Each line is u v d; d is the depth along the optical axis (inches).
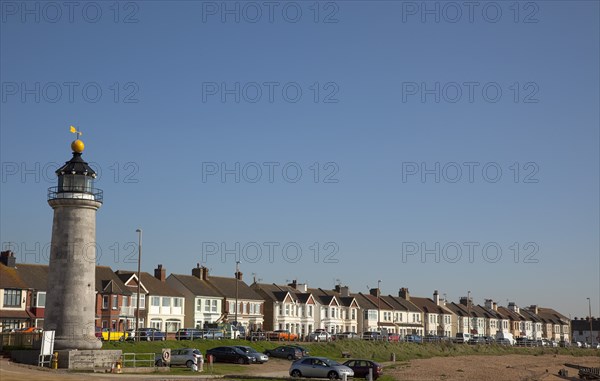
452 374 2623.0
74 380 1498.5
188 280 4175.7
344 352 3248.0
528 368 3331.7
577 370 3508.9
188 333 2908.5
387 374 2461.9
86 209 2033.7
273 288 4758.9
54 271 2001.7
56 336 1961.1
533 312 7726.4
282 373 2223.2
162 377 1738.4
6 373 1571.1
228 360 2455.7
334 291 5374.0
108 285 3555.6
